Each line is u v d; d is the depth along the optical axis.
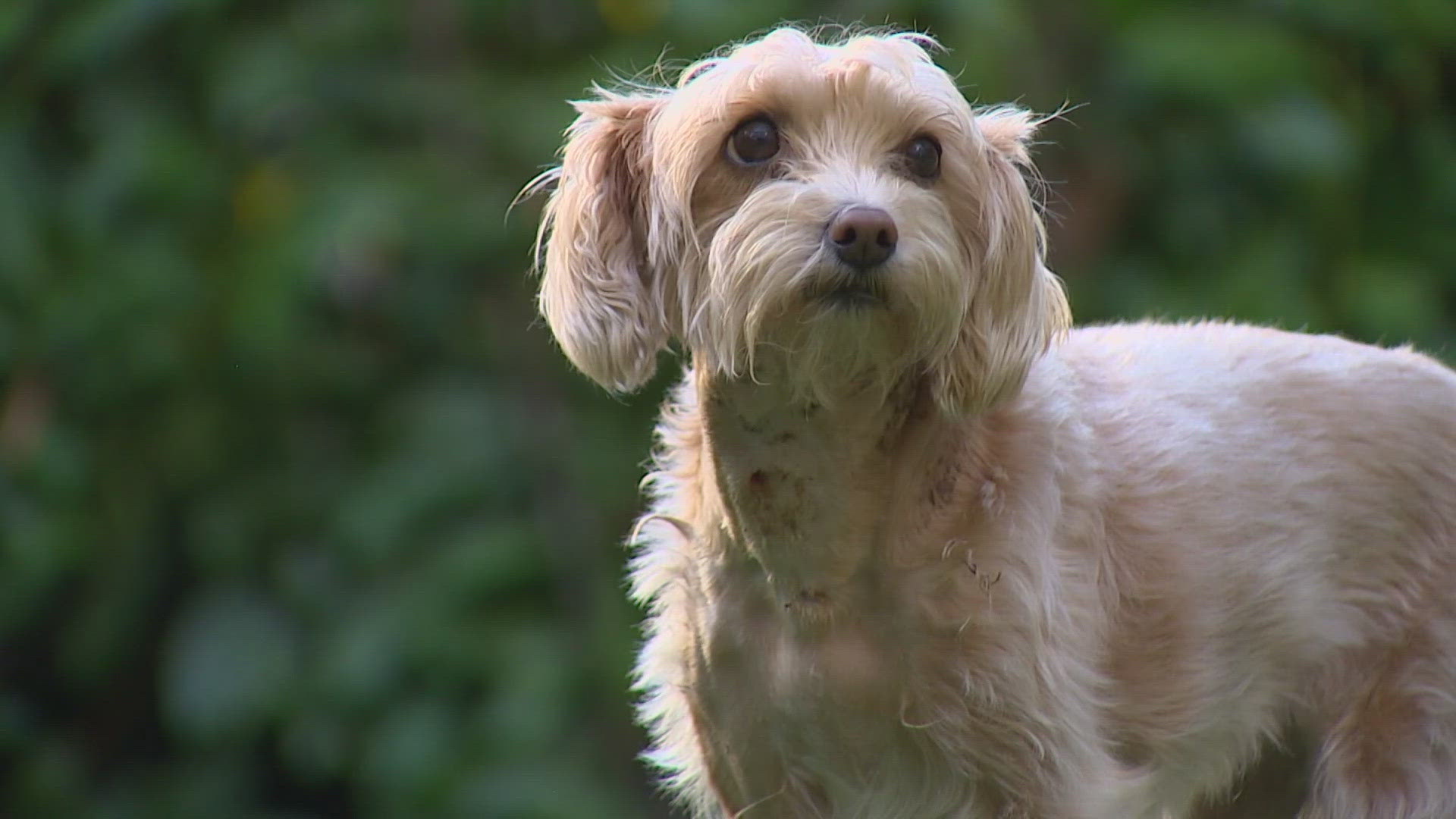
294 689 12.61
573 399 13.05
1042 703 6.13
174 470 13.25
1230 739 6.84
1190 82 12.98
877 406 6.09
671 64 12.41
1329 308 13.29
